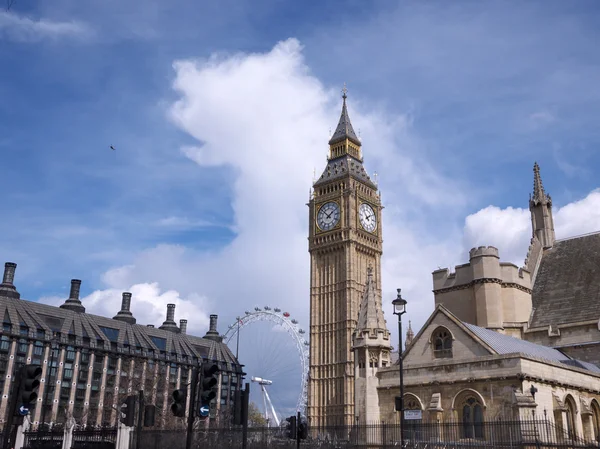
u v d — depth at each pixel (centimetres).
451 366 5009
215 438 5703
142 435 5141
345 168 14800
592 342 6319
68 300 16350
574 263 7669
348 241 13912
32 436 5306
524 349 5456
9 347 13650
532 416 4344
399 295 4331
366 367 5834
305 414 13800
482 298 7219
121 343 16088
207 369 2912
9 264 15212
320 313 14012
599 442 4878
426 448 4500
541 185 8550
